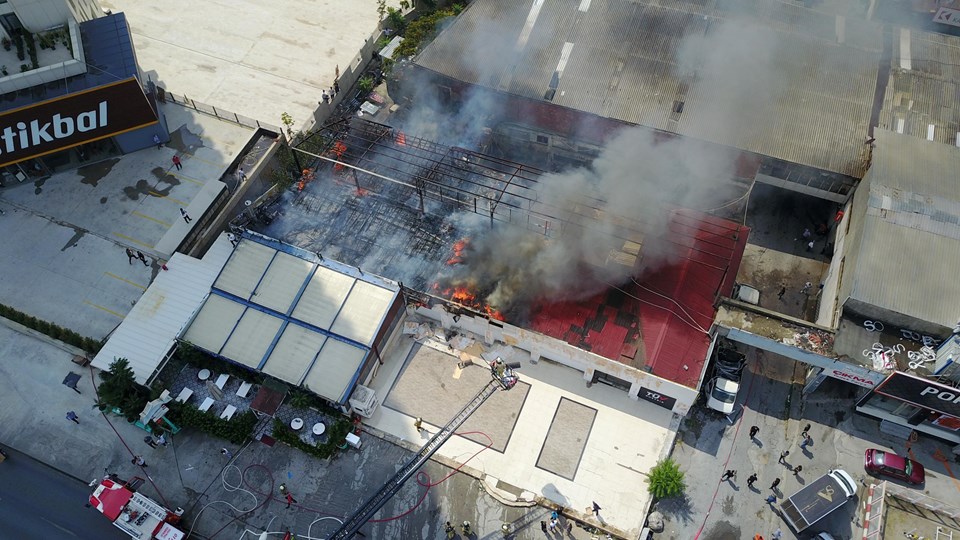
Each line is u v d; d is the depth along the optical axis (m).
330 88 65.00
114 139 56.25
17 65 53.41
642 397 47.03
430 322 50.94
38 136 52.50
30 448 45.34
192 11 71.62
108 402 44.47
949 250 45.31
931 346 43.50
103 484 41.66
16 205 54.91
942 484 44.12
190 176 56.62
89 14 61.44
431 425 46.41
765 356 49.75
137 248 52.84
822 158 52.09
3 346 48.88
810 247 55.16
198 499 43.62
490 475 44.38
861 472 44.59
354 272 48.91
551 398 47.34
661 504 43.38
